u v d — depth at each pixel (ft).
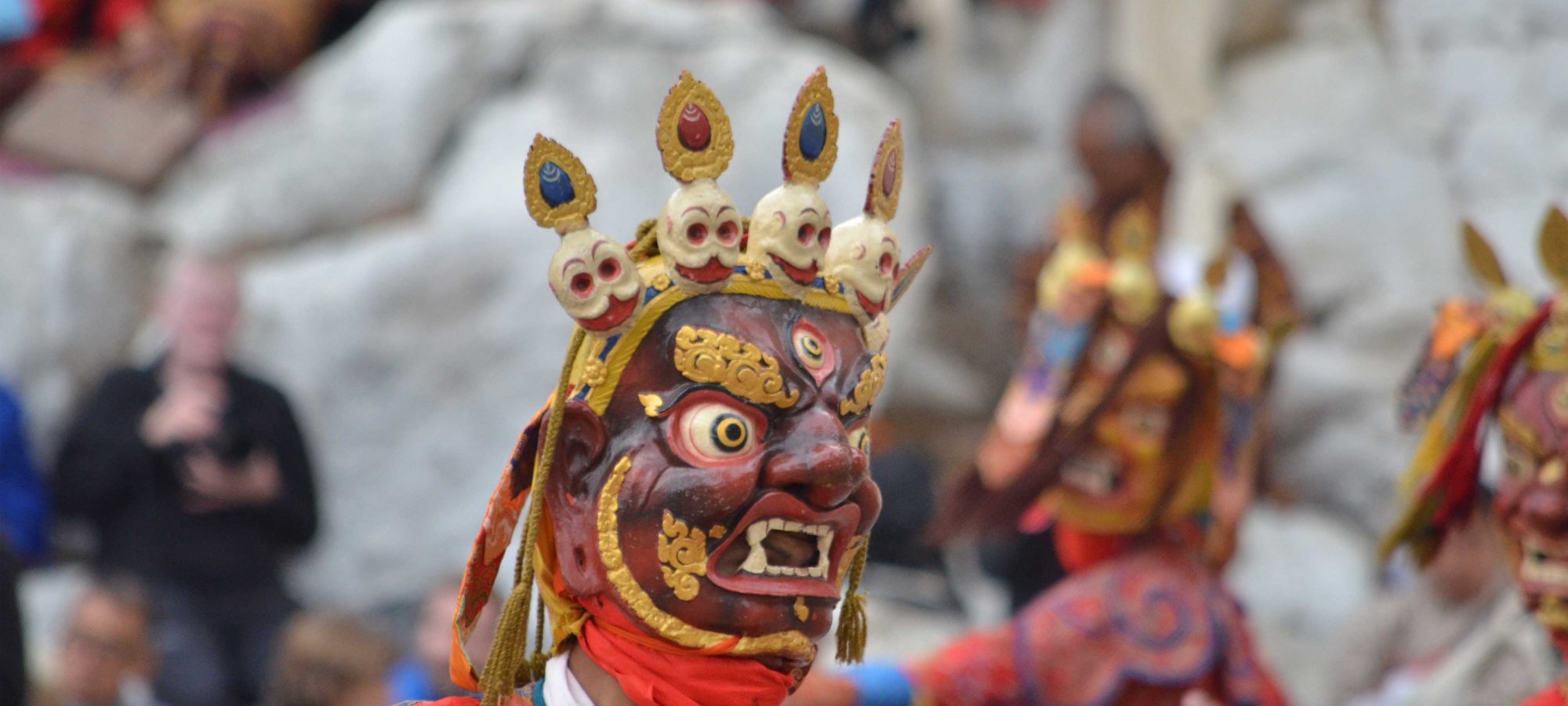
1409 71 71.97
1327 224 70.64
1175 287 34.45
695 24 67.82
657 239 15.42
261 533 45.65
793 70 66.54
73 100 65.21
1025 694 28.45
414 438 60.90
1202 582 30.19
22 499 44.50
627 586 14.88
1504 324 23.34
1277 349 32.35
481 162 65.10
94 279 60.03
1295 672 55.98
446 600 39.01
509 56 66.74
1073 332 31.14
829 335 15.47
